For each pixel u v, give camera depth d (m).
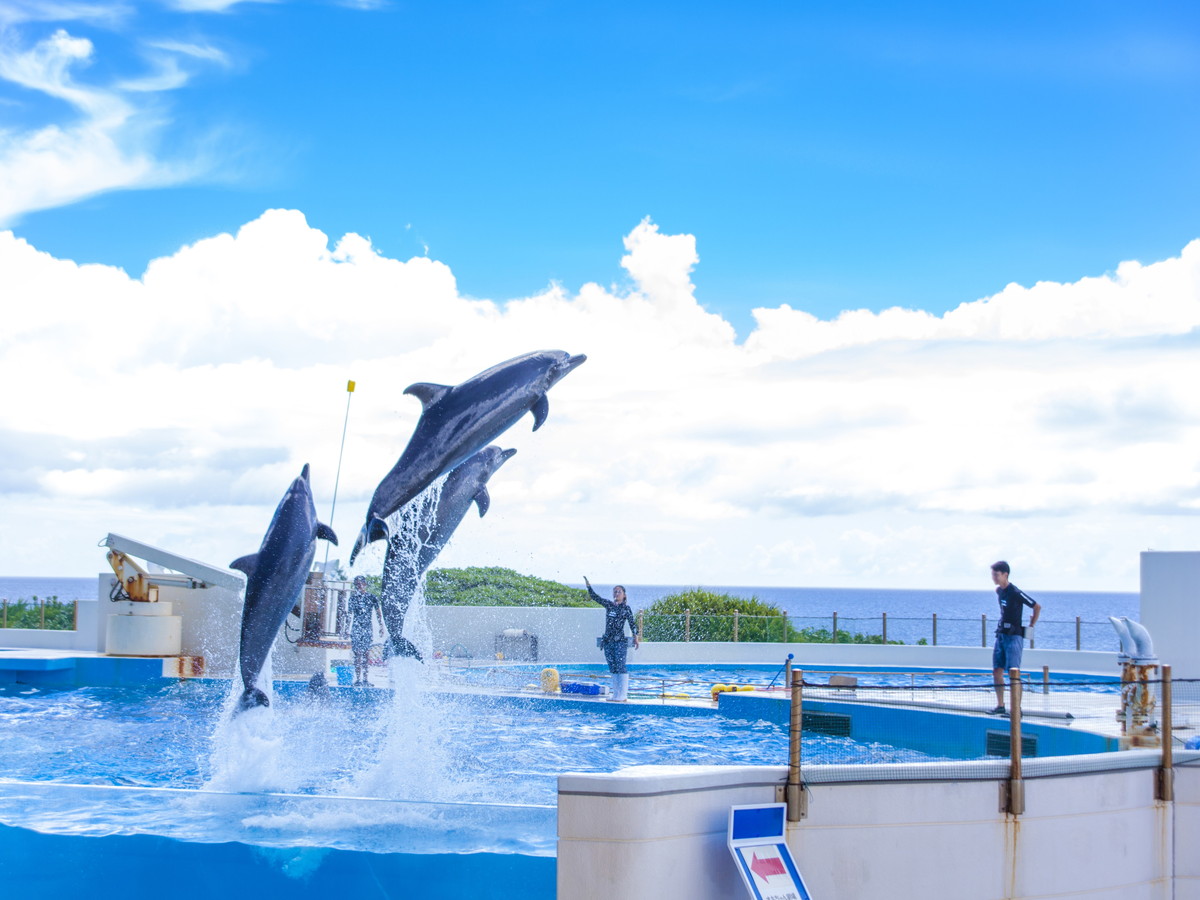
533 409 8.80
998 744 8.87
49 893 5.76
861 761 6.39
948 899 5.59
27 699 12.40
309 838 6.05
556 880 5.32
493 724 11.05
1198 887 6.28
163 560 13.60
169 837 6.02
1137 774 6.22
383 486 8.50
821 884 5.38
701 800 5.14
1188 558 12.18
